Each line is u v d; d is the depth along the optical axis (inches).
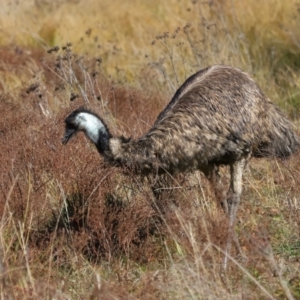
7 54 1581.0
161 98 1284.4
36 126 1079.6
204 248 745.6
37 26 1937.7
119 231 812.6
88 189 855.7
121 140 800.3
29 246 808.9
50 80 1413.6
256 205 924.0
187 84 878.4
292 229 856.9
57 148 942.4
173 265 728.3
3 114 1135.6
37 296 690.2
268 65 1517.0
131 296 700.7
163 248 821.9
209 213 815.1
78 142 982.4
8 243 810.2
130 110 1213.1
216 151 831.7
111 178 857.5
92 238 819.4
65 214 856.3
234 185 861.2
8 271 715.4
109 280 771.4
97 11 2031.3
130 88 1357.0
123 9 1963.6
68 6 2111.2
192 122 817.5
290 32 1550.2
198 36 1637.6
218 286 691.4
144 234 841.5
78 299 740.7
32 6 2174.0
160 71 1428.4
